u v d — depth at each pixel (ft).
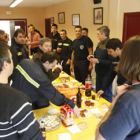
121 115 2.28
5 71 2.79
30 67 5.14
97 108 5.61
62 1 19.71
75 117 5.07
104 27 8.87
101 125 2.52
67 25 20.18
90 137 4.17
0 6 24.95
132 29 10.94
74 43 12.16
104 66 8.75
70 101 5.02
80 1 16.75
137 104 2.24
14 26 26.73
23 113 2.60
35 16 27.50
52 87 5.07
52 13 24.23
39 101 5.63
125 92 2.49
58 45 14.08
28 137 2.68
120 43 6.47
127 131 2.27
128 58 2.39
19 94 2.72
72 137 4.16
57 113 5.31
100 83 9.52
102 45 9.14
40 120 4.72
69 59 13.60
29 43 17.76
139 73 2.33
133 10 10.60
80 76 12.57
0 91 2.63
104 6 13.33
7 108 2.52
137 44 2.35
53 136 4.19
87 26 16.12
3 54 2.68
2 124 2.52
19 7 26.11
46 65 5.43
